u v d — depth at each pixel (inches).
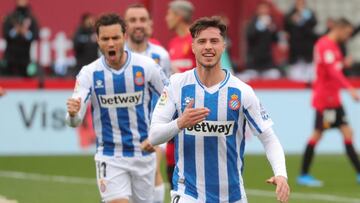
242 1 2208.4
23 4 1662.2
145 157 774.5
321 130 1251.2
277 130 1631.4
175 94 629.6
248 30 1813.5
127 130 768.9
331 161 1518.2
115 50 747.4
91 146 1579.7
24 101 1553.9
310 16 1844.2
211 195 633.6
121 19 751.1
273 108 1631.4
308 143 1248.8
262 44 1806.1
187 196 630.5
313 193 1155.3
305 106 1643.7
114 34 744.3
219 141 627.5
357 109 1647.4
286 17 1854.1
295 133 1638.8
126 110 767.7
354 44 2119.8
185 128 619.8
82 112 749.9
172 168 956.0
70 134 1572.3
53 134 1566.2
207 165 630.5
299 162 1493.6
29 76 1696.6
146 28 903.7
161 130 605.3
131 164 770.2
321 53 1242.0
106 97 764.0
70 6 1993.1
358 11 2215.8
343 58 1782.7
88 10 2010.3
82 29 1688.0
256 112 627.5
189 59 1027.3
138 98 770.2
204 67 617.9
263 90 1628.9
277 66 1819.6
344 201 1086.4
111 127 768.3
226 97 624.7
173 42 1044.5
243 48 2129.7
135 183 780.0
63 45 1939.0
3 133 1546.5
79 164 1433.3
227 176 631.8
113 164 767.1
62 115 1568.7
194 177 632.4
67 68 1831.9
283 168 612.7
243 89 626.8
